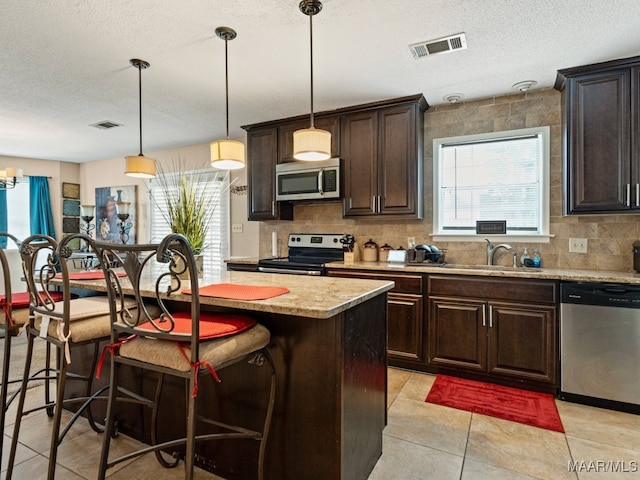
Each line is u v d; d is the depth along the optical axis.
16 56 2.50
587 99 2.62
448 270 2.85
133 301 1.85
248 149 4.12
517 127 3.19
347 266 3.26
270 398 1.50
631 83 2.50
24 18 2.05
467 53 2.49
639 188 2.46
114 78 2.87
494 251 3.18
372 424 1.75
